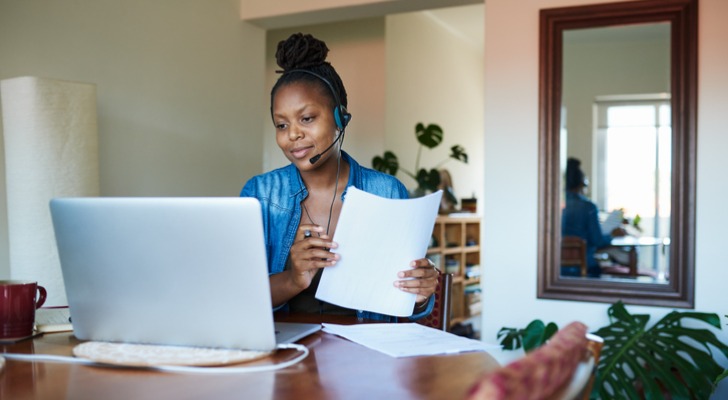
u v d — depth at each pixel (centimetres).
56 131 238
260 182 149
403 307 118
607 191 289
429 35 550
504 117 307
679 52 276
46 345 104
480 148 680
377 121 469
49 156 236
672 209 279
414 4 352
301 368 89
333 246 119
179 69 342
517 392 38
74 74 283
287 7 374
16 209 237
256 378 84
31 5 264
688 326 280
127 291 96
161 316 96
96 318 100
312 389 79
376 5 355
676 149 277
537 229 300
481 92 682
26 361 94
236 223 86
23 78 232
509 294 306
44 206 236
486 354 98
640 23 282
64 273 100
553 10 295
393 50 482
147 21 321
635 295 283
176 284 93
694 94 274
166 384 81
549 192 296
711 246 274
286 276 128
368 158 473
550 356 44
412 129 518
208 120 363
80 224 94
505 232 307
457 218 494
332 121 139
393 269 118
